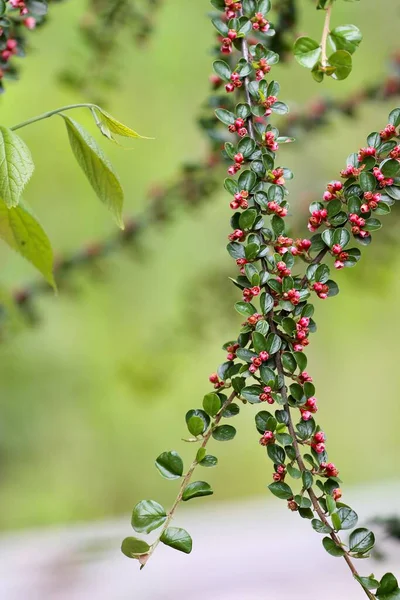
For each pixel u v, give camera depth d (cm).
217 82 99
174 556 169
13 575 157
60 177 317
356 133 239
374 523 102
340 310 310
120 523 211
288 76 235
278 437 84
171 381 188
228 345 86
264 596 138
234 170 87
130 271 311
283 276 86
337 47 88
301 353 85
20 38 97
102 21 121
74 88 127
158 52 255
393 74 124
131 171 308
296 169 242
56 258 152
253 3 90
